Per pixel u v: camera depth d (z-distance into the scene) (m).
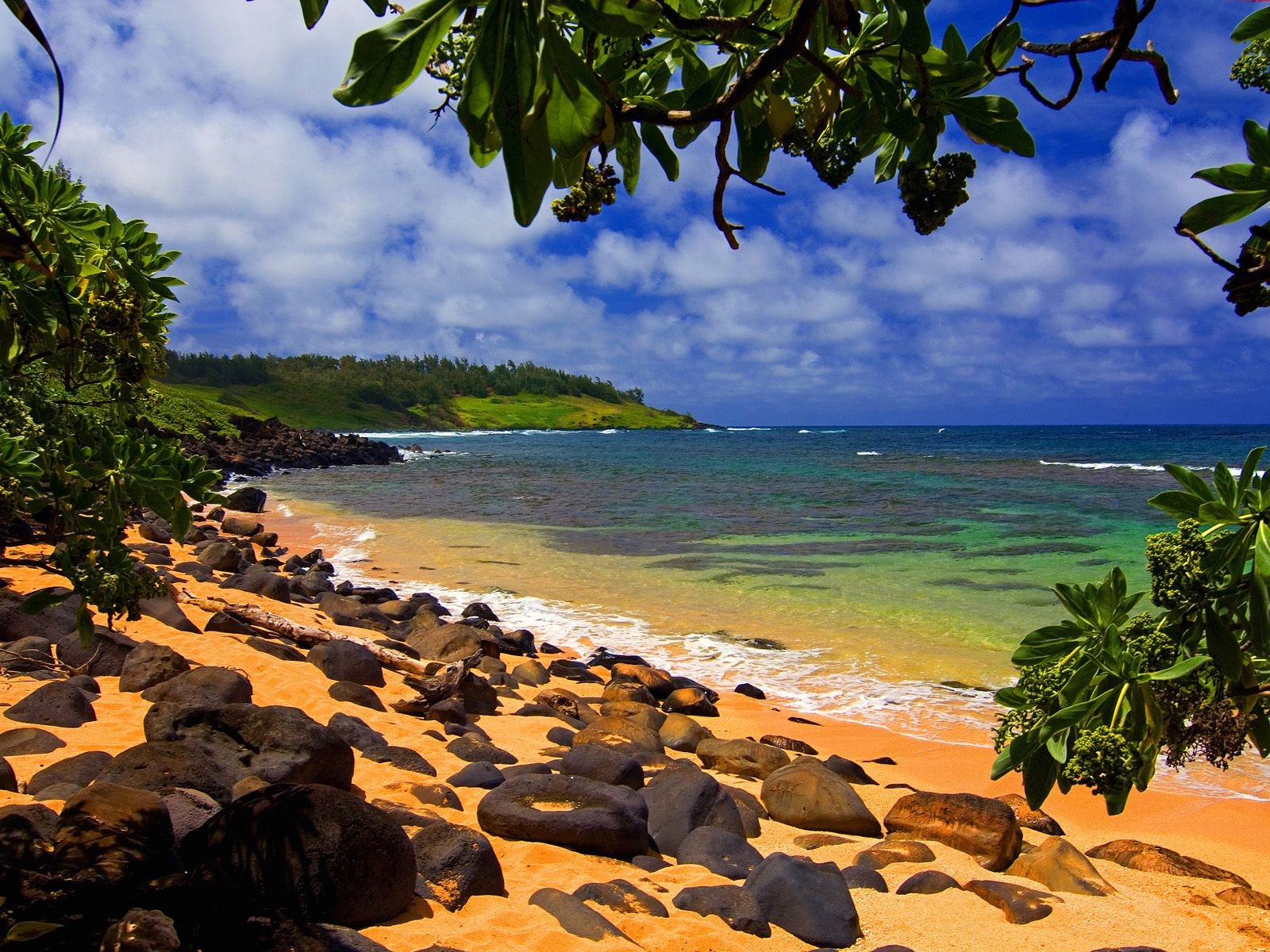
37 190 3.04
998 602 12.84
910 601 13.03
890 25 1.62
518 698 8.55
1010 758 1.88
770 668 10.16
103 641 6.25
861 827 5.57
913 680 9.57
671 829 5.01
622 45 1.90
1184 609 1.89
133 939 2.48
